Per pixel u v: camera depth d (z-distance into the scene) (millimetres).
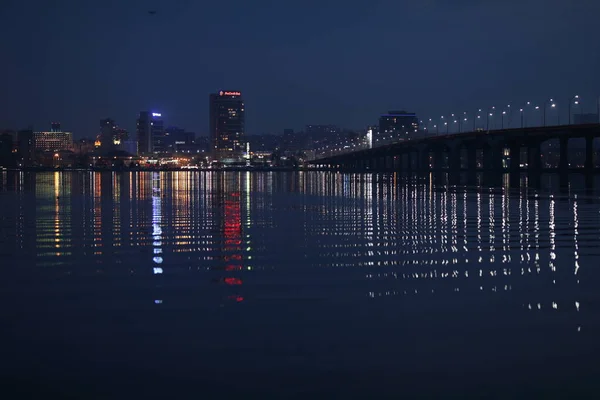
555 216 53438
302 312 19234
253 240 37312
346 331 17250
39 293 22062
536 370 14461
